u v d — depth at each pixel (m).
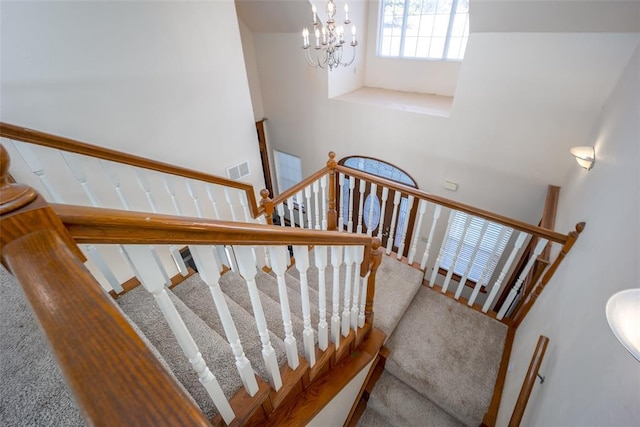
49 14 1.91
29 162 1.57
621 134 1.66
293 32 4.17
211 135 3.04
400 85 4.56
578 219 1.89
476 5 2.61
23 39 1.87
